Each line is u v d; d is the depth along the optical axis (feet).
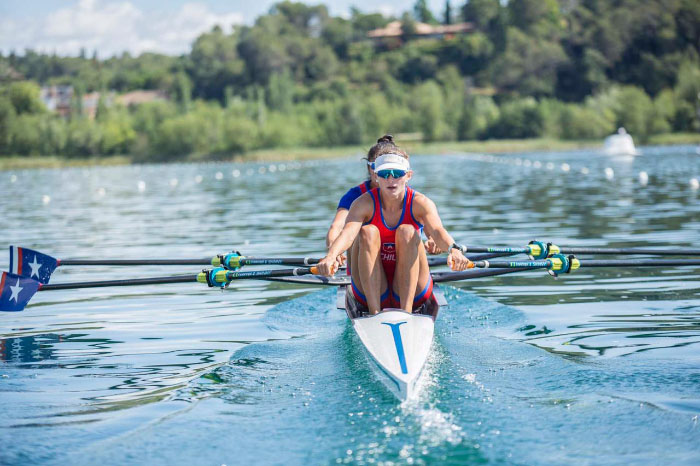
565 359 17.93
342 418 13.84
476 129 390.21
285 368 17.70
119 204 81.76
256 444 12.94
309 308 25.34
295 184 114.01
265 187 107.96
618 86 416.46
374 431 13.12
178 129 364.79
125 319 25.31
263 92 441.68
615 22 468.75
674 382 15.93
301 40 604.08
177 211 69.92
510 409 14.12
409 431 13.07
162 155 366.22
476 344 19.56
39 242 47.32
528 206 62.90
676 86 361.71
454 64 564.71
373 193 19.98
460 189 88.22
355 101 388.98
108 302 28.53
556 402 14.53
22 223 61.41
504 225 49.32
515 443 12.59
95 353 20.70
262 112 385.91
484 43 561.43
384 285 20.27
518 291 28.37
